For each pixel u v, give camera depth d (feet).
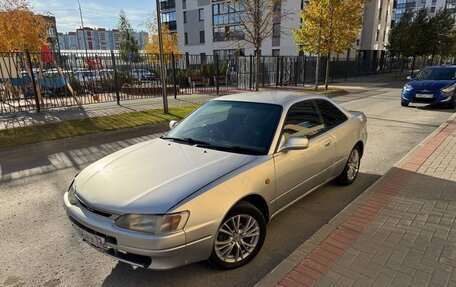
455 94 39.75
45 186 17.02
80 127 30.40
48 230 12.37
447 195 13.74
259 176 9.89
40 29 51.75
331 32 61.82
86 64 50.55
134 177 9.43
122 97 52.54
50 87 46.68
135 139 27.66
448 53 124.57
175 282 9.16
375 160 20.08
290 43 108.68
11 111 39.75
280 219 12.79
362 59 125.29
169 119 34.45
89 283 9.25
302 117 12.81
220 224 8.77
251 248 9.93
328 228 11.14
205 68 77.15
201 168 9.61
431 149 20.75
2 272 9.84
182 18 149.79
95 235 8.63
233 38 86.12
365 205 12.87
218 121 12.59
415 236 10.59
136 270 9.75
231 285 9.02
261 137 11.16
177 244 8.05
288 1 103.35
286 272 8.90
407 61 168.14
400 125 30.89
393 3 150.00
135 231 8.03
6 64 41.29
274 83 74.49
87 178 9.99
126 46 147.13
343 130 14.71
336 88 69.92
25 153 23.54
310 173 12.42
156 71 57.62
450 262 9.21
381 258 9.44
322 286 8.34
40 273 9.77
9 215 13.69
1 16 46.37
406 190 14.29
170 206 8.09
